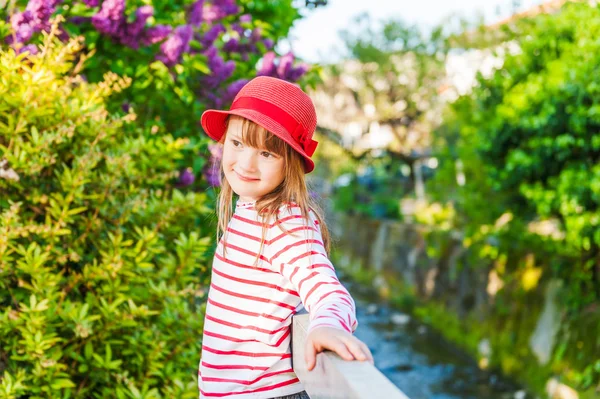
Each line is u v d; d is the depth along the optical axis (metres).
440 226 9.18
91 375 2.20
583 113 4.84
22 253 2.08
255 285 1.32
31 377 2.05
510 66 6.18
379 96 13.80
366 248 12.33
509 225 6.95
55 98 2.27
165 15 3.06
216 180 2.76
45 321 2.07
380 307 9.65
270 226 1.30
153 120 3.02
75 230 2.36
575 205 5.04
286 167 1.34
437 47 12.66
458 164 8.24
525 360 6.27
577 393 5.32
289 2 3.85
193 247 2.45
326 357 1.03
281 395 1.33
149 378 2.32
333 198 15.11
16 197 2.24
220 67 3.02
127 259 2.33
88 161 2.24
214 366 1.35
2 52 2.21
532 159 5.34
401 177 14.42
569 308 5.78
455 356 7.25
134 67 2.88
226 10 3.21
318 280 1.20
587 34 5.29
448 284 8.41
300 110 1.35
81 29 2.70
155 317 2.41
